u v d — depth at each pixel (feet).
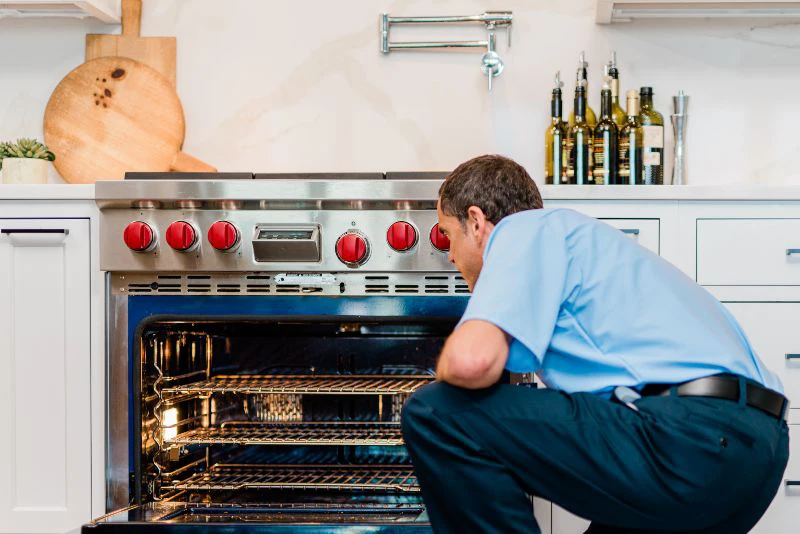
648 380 4.42
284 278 6.44
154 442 6.62
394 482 6.64
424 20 8.63
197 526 5.83
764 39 8.55
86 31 8.83
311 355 7.00
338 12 8.77
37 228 6.71
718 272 6.68
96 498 6.59
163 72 8.75
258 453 7.07
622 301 4.55
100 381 6.62
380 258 6.34
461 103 8.66
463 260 5.20
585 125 7.80
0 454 6.70
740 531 4.78
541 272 4.50
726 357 4.42
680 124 8.00
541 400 4.56
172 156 8.63
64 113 8.70
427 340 6.92
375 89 8.71
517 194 5.06
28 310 6.72
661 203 6.68
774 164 8.51
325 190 6.27
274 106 8.76
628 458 4.31
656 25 8.57
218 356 7.02
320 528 5.82
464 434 4.58
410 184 6.23
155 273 6.54
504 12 8.54
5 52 8.87
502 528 4.54
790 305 6.66
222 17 8.81
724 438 4.19
